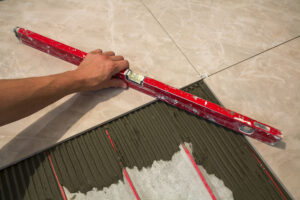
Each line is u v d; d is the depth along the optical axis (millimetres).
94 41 1082
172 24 1161
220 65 1041
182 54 1063
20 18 1146
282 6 1265
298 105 949
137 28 1137
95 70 834
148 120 902
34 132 844
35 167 798
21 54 1032
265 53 1092
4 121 661
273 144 850
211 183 792
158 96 919
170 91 851
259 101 952
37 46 1029
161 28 1144
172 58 1049
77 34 1101
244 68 1039
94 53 922
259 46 1113
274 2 1280
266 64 1057
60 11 1178
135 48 1069
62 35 1094
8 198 743
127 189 775
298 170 811
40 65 1007
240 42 1121
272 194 776
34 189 763
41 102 721
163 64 1027
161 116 911
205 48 1091
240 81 1000
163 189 780
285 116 919
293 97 968
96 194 765
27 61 1014
